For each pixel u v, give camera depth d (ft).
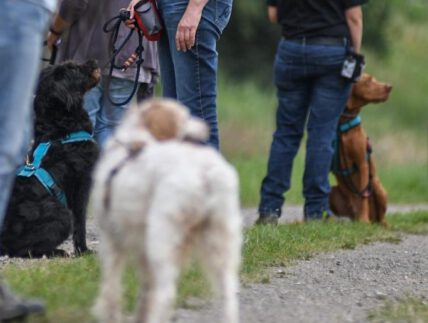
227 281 23.77
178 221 22.71
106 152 25.46
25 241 39.91
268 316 29.84
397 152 117.91
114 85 46.39
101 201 24.82
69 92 39.91
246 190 81.82
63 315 27.22
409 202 90.84
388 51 178.09
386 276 38.58
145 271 25.03
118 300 25.31
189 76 41.16
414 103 163.12
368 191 57.88
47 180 39.83
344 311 31.30
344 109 56.65
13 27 26.30
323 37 52.75
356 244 46.91
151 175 23.20
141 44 43.32
